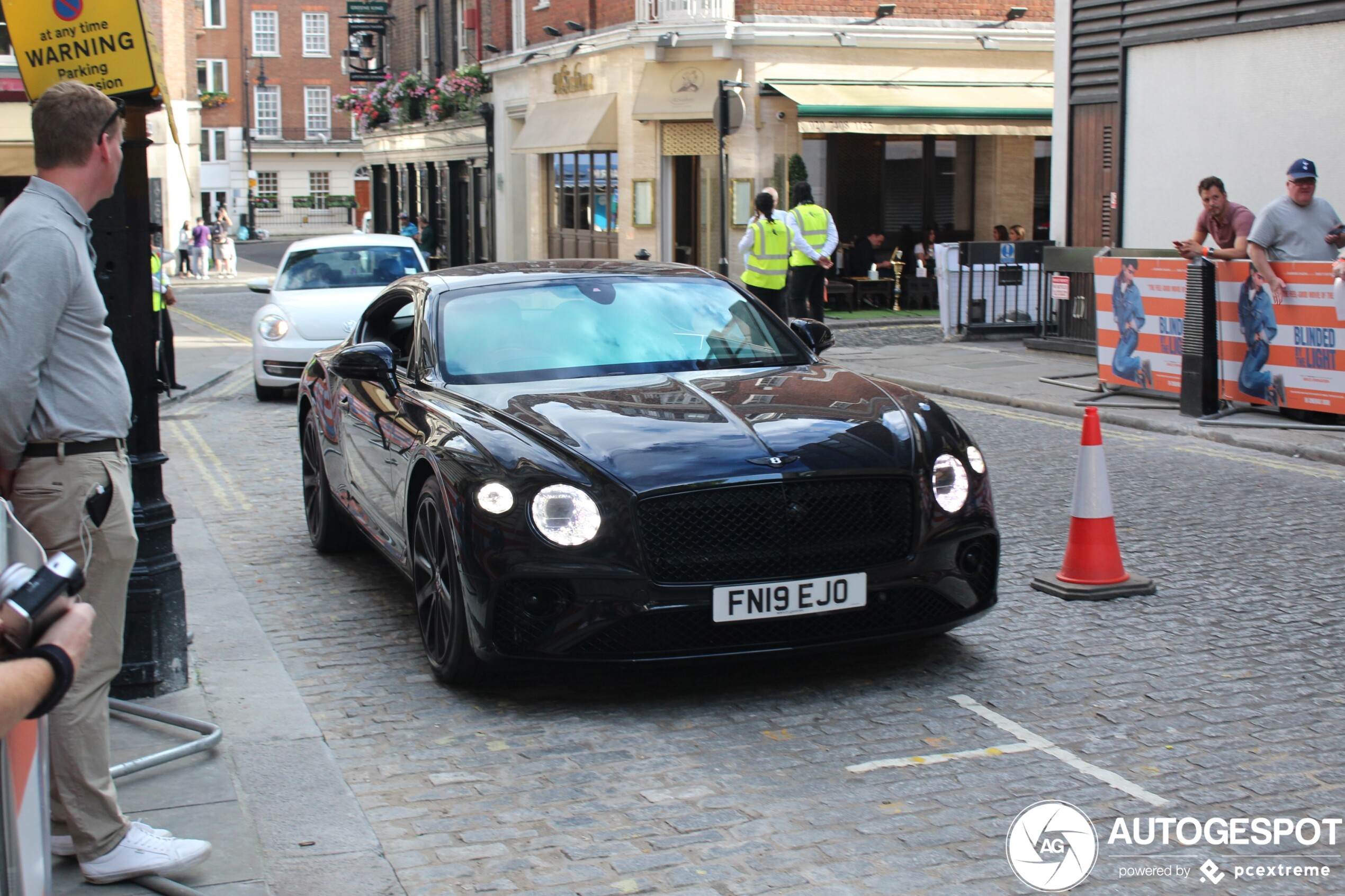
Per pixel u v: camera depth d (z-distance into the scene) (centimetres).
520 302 610
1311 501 797
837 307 2264
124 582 354
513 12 3092
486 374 567
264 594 653
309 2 6431
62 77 468
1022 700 478
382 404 602
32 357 328
